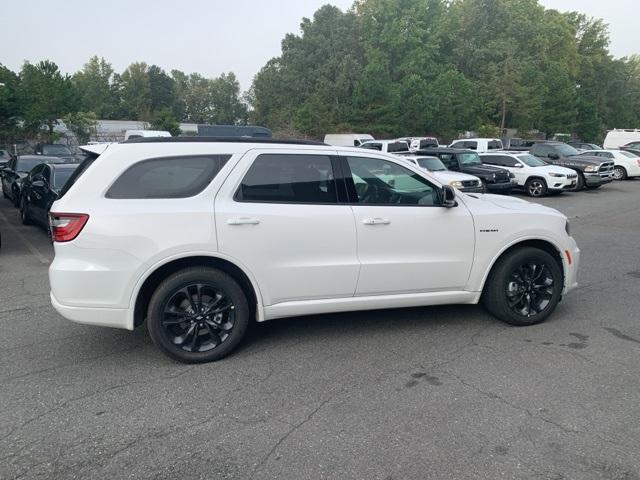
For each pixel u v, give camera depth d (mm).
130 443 3123
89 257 3959
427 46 53344
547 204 16422
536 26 59281
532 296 5090
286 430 3252
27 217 11641
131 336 4852
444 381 3910
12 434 3215
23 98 39188
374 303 4652
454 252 4773
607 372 4043
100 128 54656
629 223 12312
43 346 4613
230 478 2795
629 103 72875
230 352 4375
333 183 4492
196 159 4242
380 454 2994
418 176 4738
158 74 101625
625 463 2895
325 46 54969
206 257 4172
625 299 5977
